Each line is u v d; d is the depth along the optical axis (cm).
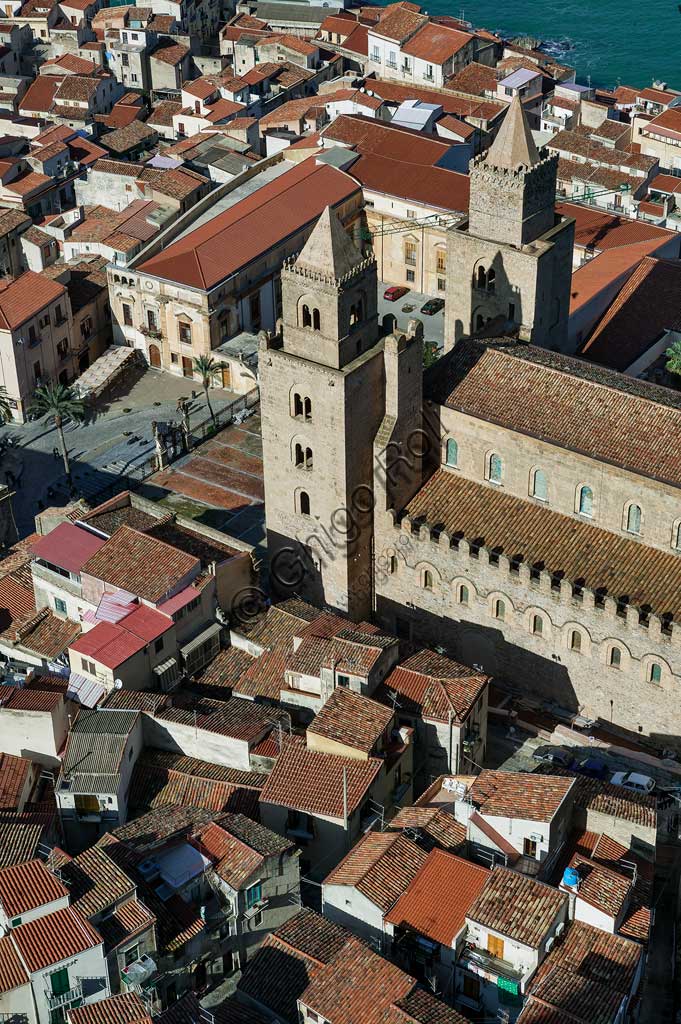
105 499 15112
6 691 11050
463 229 13500
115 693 11169
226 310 17288
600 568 11469
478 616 12150
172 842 9650
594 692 11631
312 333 11719
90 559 12012
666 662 10969
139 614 11694
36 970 8594
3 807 10306
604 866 9406
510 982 8825
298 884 9744
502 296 13362
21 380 16850
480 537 12000
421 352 12031
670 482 11019
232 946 9544
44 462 16038
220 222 18125
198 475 15162
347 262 11469
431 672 11056
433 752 10806
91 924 8900
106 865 9325
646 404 11519
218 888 9462
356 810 10050
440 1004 8469
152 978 9050
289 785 10250
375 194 19062
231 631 12112
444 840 9756
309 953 8888
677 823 10394
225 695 11706
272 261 17975
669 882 10069
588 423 11600
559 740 11469
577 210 18550
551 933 8862
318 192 18800
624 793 10088
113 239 18050
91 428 16638
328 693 10994
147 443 16138
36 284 17300
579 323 15412
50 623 12312
